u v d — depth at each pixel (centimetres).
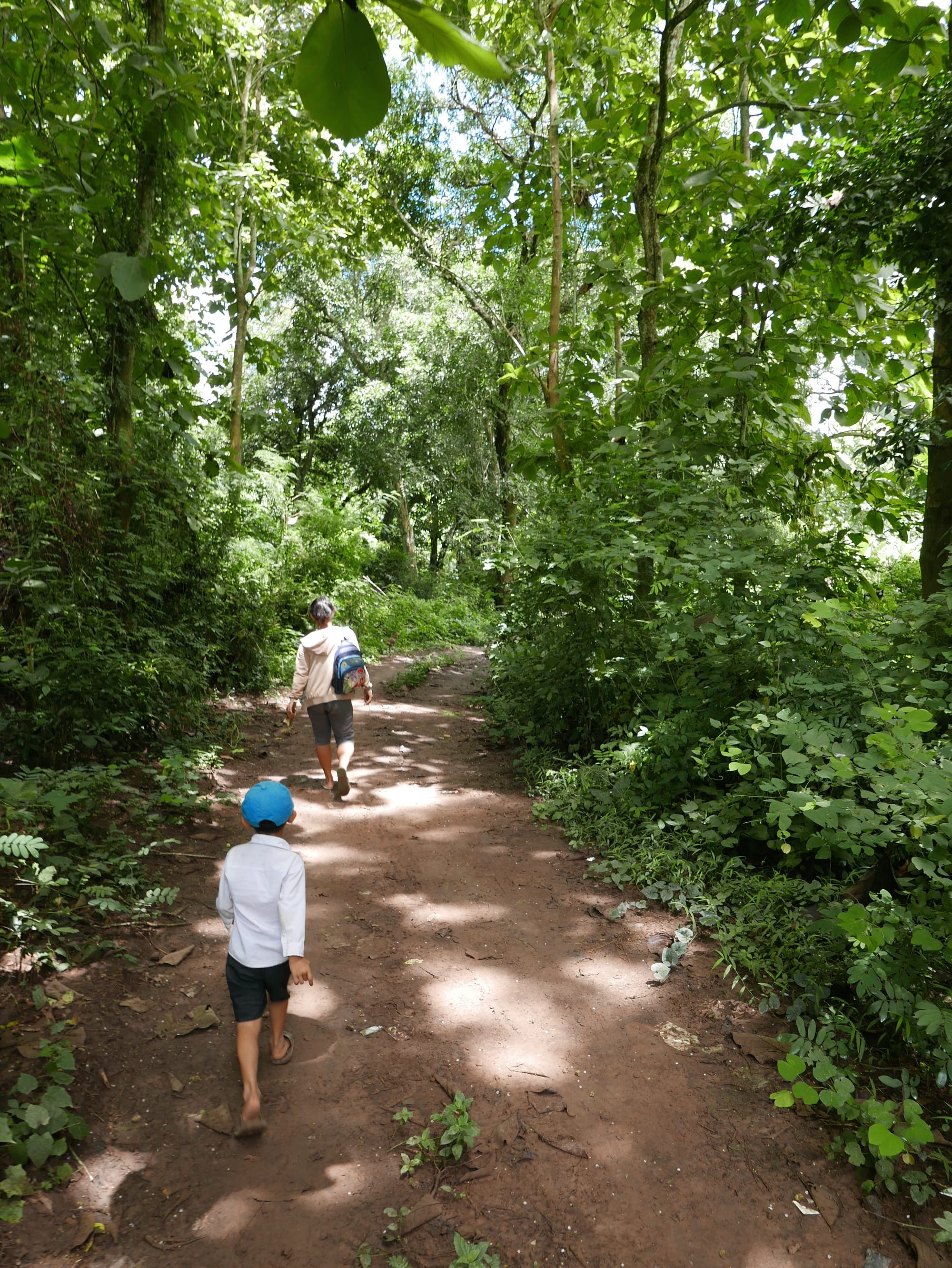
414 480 2452
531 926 439
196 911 434
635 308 800
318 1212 254
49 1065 294
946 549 496
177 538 816
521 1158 278
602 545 621
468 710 1010
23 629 538
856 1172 276
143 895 439
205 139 758
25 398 566
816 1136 292
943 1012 281
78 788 477
